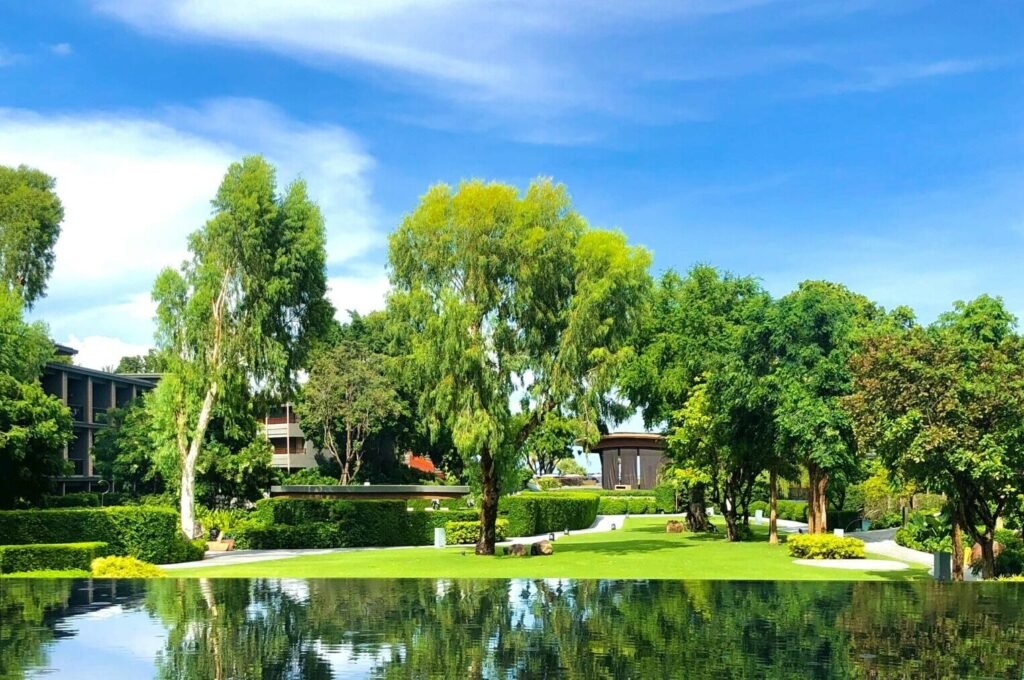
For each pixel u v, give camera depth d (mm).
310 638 10188
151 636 10398
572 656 9070
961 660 8805
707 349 46031
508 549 33219
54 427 35781
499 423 32031
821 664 8648
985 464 19000
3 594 14891
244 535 41500
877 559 30641
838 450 33125
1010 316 34656
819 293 36406
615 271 32125
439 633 10469
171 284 39750
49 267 64688
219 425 49906
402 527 45344
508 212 32031
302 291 42250
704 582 15969
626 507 73250
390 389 68562
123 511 31375
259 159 41250
